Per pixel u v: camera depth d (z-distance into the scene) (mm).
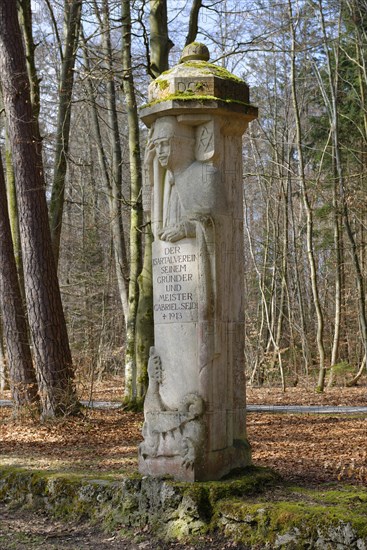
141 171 18094
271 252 33969
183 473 7945
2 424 15586
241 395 8547
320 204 34406
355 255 21344
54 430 14523
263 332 34406
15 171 15656
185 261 8281
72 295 30984
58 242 18188
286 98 29812
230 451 8234
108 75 15922
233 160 8633
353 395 23156
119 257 21938
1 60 15656
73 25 17078
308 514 6758
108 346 31828
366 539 6270
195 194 8297
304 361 31781
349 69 26359
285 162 28750
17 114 15578
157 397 8383
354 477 8789
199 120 8344
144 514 7898
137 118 17922
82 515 8477
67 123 17781
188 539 7395
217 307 8148
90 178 29109
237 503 7344
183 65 8625
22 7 16641
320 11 22484
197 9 17172
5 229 16859
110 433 14227
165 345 8391
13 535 8125
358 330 30438
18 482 9469
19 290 16812
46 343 15562
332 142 26500
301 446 12234
